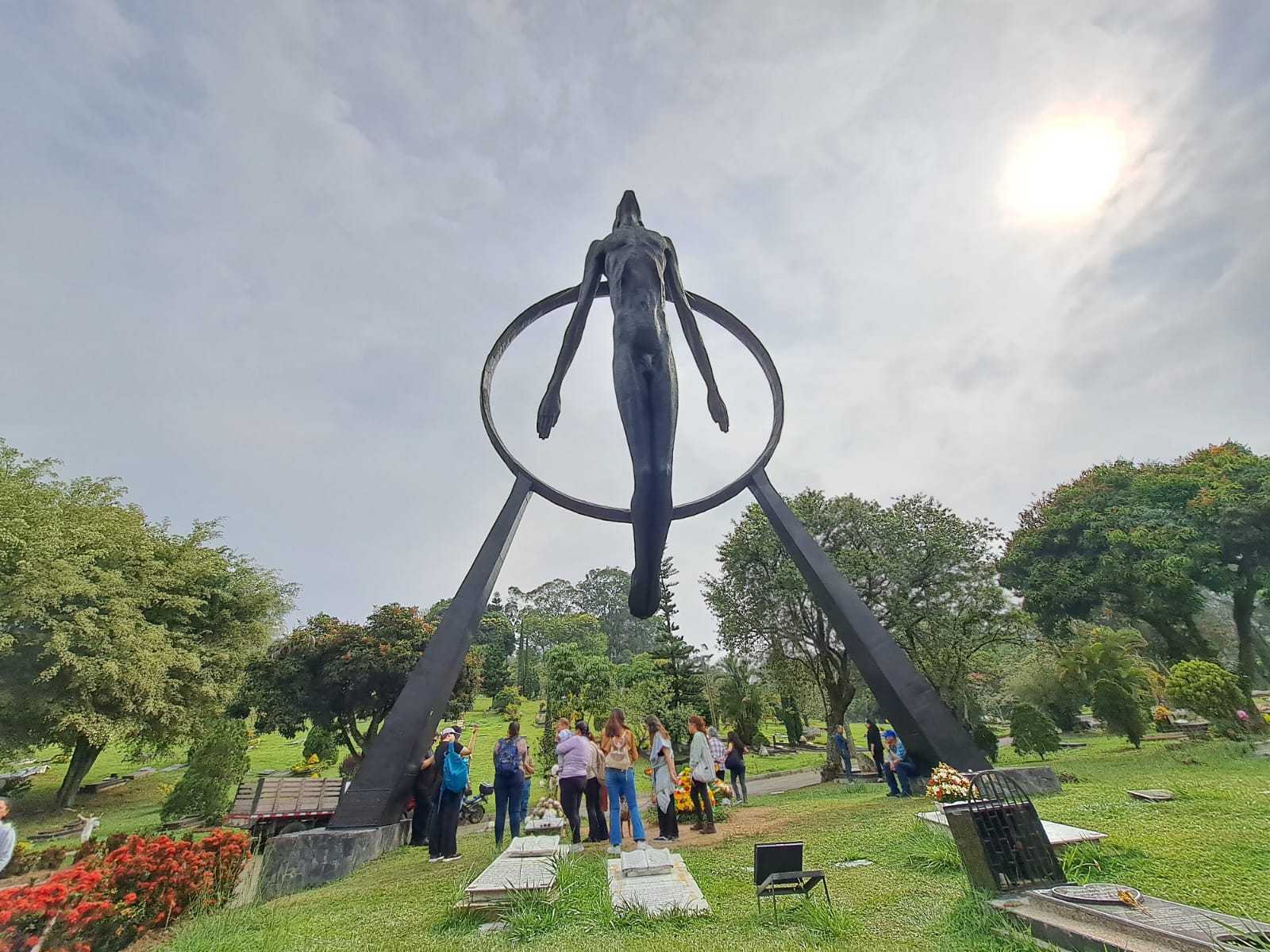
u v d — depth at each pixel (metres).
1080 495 25.12
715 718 28.11
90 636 18.44
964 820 4.46
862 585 21.80
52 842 15.58
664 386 6.91
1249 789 7.74
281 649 26.39
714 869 6.33
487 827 12.68
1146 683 25.84
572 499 13.29
